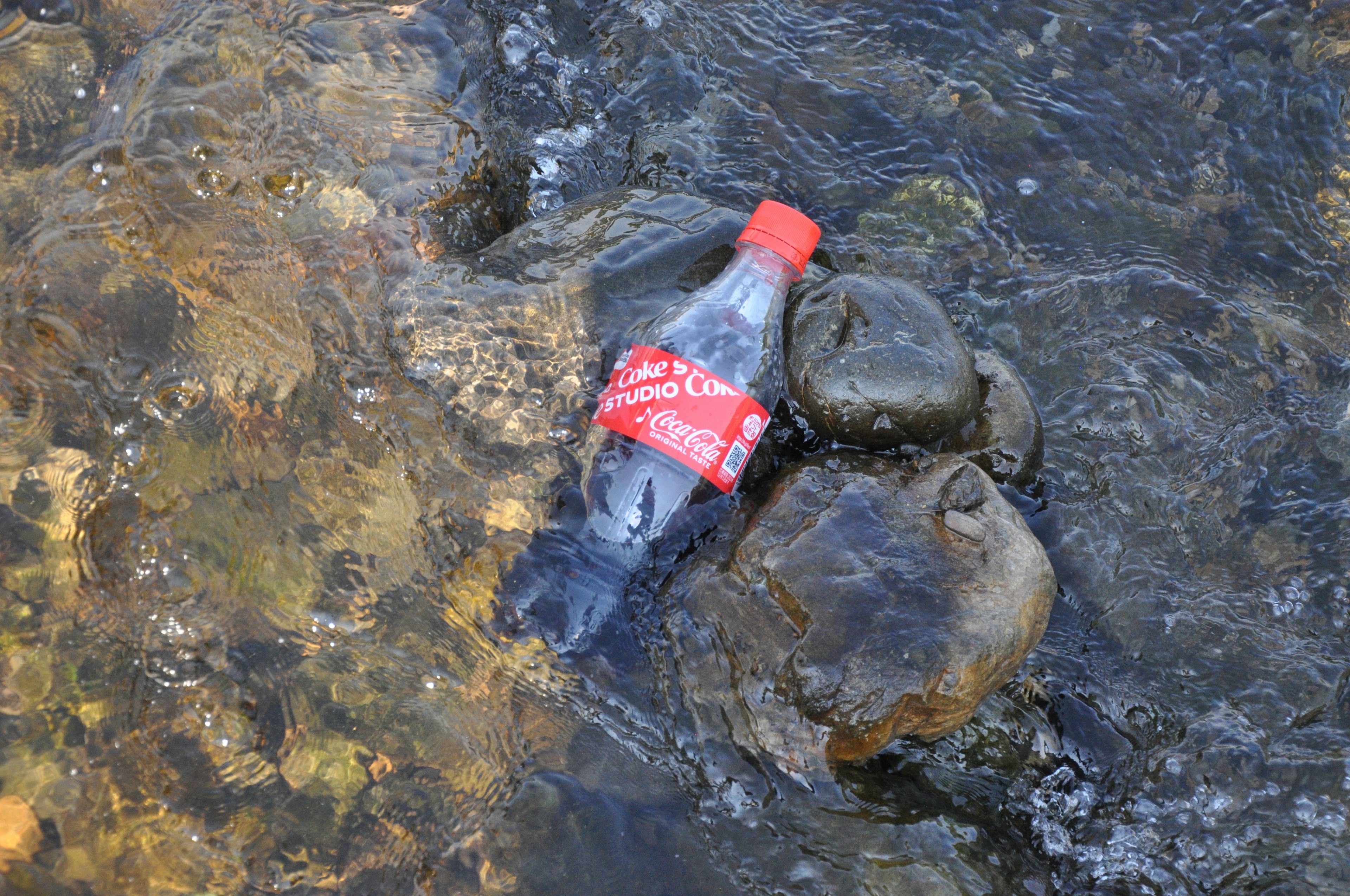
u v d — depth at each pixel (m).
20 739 1.73
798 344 2.23
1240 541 2.42
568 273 2.40
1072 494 2.45
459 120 2.85
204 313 2.29
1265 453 2.54
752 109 3.17
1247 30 3.18
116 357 2.18
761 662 1.94
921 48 3.32
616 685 2.04
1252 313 2.79
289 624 1.96
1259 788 2.04
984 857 1.86
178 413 2.14
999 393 2.37
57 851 1.62
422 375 2.29
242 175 2.53
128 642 1.87
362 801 1.78
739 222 2.53
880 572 1.92
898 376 2.11
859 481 2.07
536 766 1.89
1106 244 2.93
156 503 2.03
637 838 1.82
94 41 2.65
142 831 1.67
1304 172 2.99
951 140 3.12
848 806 1.89
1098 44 3.27
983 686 1.88
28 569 1.90
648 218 2.53
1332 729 2.12
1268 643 2.25
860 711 1.84
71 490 2.00
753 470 2.24
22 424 2.06
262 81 2.71
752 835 1.85
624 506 2.19
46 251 2.29
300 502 2.10
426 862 1.73
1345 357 2.70
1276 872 1.93
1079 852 1.98
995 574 1.92
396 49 2.93
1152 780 2.07
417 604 2.06
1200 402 2.64
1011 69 3.25
